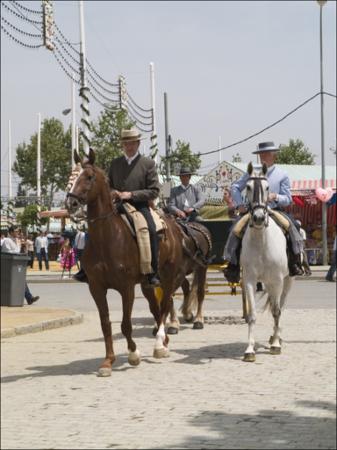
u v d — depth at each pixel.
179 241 11.69
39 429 7.21
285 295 11.73
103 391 8.89
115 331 14.60
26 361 11.09
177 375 9.78
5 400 8.47
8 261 19.34
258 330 14.18
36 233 50.53
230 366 10.34
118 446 6.61
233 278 11.30
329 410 7.74
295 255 11.19
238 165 36.09
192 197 14.70
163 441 6.72
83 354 11.71
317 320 15.59
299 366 10.26
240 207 11.15
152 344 12.66
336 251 28.97
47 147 88.69
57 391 8.92
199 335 13.60
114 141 53.03
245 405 8.01
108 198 10.00
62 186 90.06
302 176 40.53
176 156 45.88
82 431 7.11
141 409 7.93
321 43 37.34
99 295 10.10
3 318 15.77
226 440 6.71
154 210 11.06
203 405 8.04
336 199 37.03
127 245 10.05
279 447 6.48
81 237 32.06
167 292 11.32
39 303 21.98
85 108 34.78
